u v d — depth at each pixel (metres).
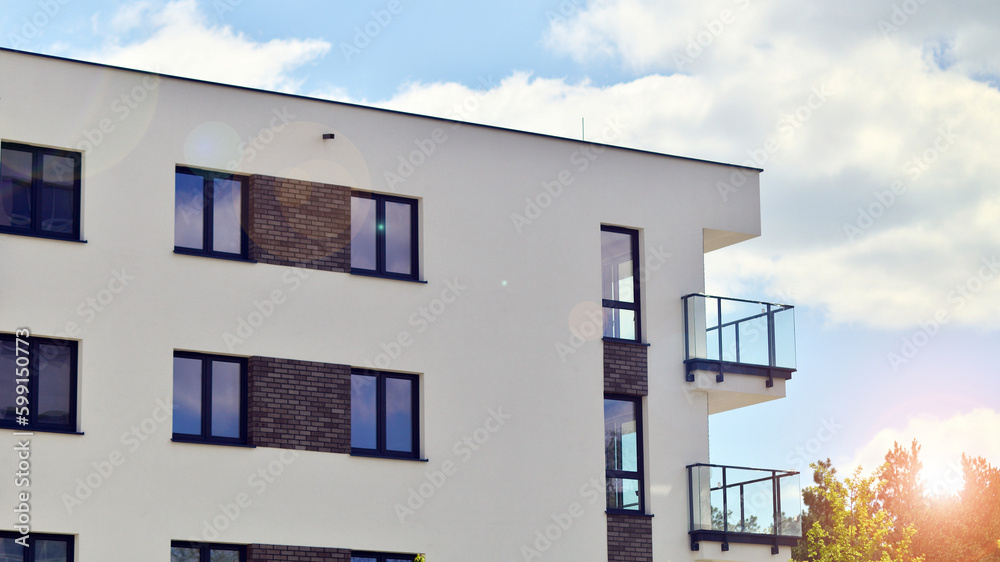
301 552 20.20
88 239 19.62
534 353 22.94
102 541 18.78
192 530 19.47
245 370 20.64
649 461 23.62
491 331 22.64
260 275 20.83
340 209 21.75
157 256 20.08
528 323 23.02
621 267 24.50
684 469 23.88
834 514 29.42
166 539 19.25
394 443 21.58
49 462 18.67
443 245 22.55
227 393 20.44
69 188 19.86
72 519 18.66
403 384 21.89
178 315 20.06
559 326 23.30
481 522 21.78
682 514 23.64
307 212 21.44
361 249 22.03
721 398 25.05
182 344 20.00
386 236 22.31
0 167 19.42
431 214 22.56
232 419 20.38
